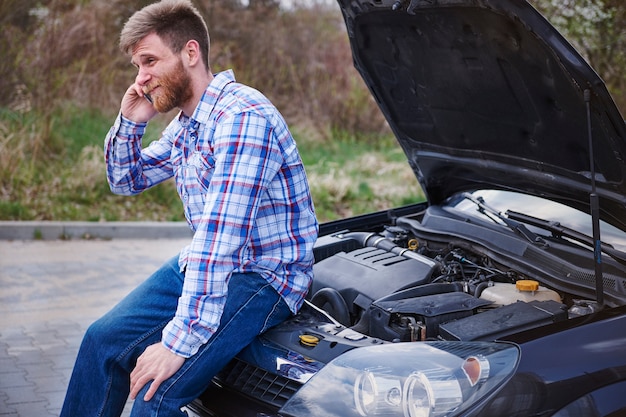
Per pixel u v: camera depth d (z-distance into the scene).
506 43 2.95
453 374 2.31
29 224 9.11
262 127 2.77
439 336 2.70
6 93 10.78
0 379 4.94
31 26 11.00
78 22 11.16
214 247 2.69
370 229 4.22
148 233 9.48
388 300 3.06
